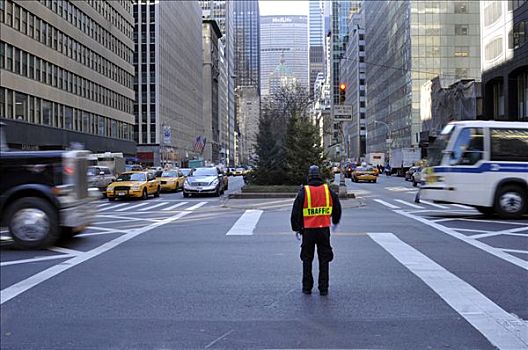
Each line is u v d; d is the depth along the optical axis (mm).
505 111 48312
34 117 47031
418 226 14328
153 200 27375
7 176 11016
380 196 27812
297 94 67812
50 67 50406
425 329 5730
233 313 6359
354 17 154750
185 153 113375
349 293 7219
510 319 6059
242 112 166250
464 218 16438
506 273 8406
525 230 13500
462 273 8406
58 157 11117
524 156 15992
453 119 64625
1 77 40844
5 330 5812
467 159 15961
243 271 8648
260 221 15953
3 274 8570
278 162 29750
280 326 5867
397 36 94062
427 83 78000
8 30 41938
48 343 5395
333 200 7258
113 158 45875
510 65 46969
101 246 11344
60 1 52562
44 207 10930
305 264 7223
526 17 43719
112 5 69062
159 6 91938
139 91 90938
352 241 11648
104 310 6527
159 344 5336
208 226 14828
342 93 25234
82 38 58406
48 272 8695
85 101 59125
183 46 113875
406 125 86812
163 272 8625
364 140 141000
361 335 5555
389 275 8273
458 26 82812
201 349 5191
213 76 152125
